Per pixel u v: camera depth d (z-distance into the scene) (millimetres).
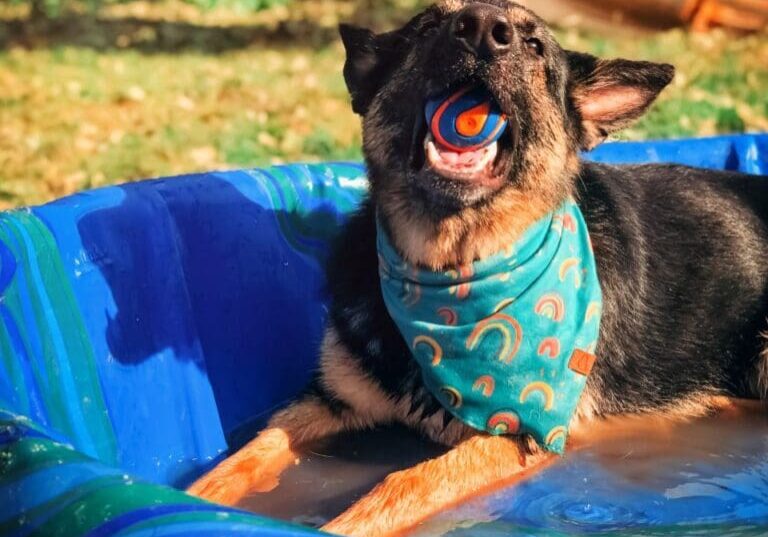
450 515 975
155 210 1163
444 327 1047
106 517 669
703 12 3479
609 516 967
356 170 1437
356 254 1146
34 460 724
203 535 645
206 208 1224
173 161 2004
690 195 1246
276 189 1321
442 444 1111
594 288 1079
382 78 1089
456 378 1053
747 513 969
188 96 2602
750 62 2973
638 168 1273
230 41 3459
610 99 1108
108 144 2115
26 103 2465
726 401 1215
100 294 1068
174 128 2244
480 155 987
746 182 1291
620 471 1054
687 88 2613
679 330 1185
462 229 1021
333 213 1391
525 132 1018
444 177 979
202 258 1208
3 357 907
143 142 2127
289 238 1324
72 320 1021
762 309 1229
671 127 2229
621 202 1192
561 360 1046
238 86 2719
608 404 1141
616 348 1137
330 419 1133
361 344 1111
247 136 2178
